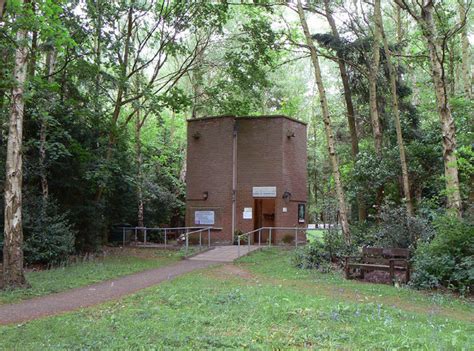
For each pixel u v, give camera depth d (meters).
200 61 23.17
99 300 9.73
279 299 8.95
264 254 18.69
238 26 28.72
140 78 25.09
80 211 19.47
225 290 10.30
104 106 24.19
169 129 34.34
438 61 12.50
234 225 23.86
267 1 19.77
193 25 21.50
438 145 17.98
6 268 11.11
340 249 15.00
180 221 31.75
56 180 18.58
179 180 32.91
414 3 16.98
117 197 24.05
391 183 19.11
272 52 25.02
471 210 12.15
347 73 21.92
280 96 37.91
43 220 15.98
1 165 15.52
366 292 10.50
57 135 17.20
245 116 24.42
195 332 6.37
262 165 23.73
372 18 20.02
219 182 24.20
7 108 15.06
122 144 22.06
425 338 5.93
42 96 15.66
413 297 9.94
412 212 15.84
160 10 20.55
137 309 8.31
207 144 24.78
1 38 11.73
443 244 11.15
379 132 19.39
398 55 18.75
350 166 22.81
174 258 17.97
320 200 40.25
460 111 16.86
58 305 9.21
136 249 21.61
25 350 5.71
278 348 5.56
